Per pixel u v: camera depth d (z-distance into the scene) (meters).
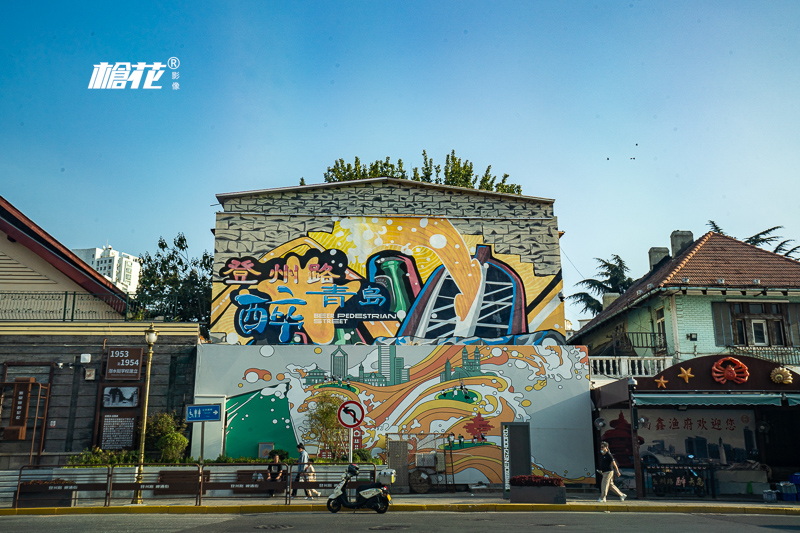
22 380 20.14
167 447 19.36
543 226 24.88
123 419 20.61
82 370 20.98
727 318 24.11
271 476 17.45
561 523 13.17
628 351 28.50
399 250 24.16
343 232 24.14
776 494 18.47
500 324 23.81
